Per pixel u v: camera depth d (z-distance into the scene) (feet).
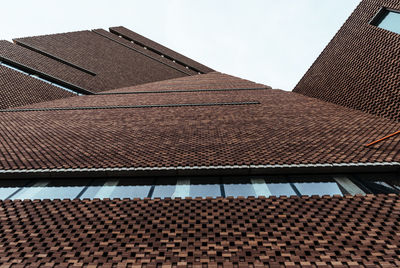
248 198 14.25
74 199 14.74
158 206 13.88
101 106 39.81
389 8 35.19
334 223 12.19
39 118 32.17
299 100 39.27
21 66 55.42
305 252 10.77
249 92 50.83
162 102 43.24
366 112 28.89
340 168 16.28
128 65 94.63
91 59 81.87
